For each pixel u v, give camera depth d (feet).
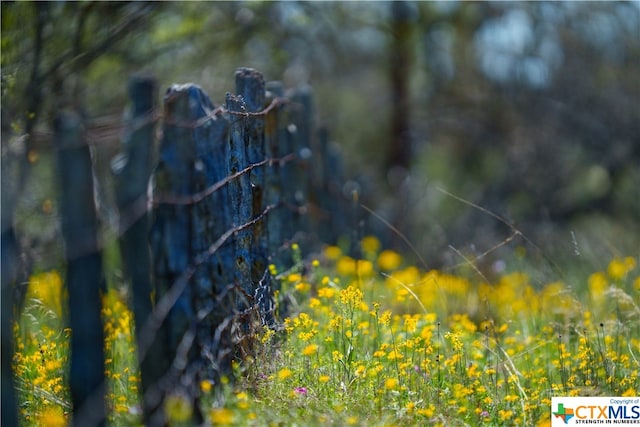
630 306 40.83
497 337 35.96
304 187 48.06
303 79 103.14
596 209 101.14
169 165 23.32
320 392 27.61
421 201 92.17
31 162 33.96
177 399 22.79
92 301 21.79
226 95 30.30
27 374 29.19
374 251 60.59
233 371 25.95
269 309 32.48
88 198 21.57
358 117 120.57
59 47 52.08
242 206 30.63
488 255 56.49
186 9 66.64
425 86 116.88
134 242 23.00
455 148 116.88
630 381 30.78
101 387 22.00
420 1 110.52
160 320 22.33
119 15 57.57
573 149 106.63
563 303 40.45
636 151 102.89
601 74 106.73
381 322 31.37
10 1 48.16
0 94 40.14
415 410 27.02
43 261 42.42
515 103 111.65
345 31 109.60
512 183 107.04
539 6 107.65
